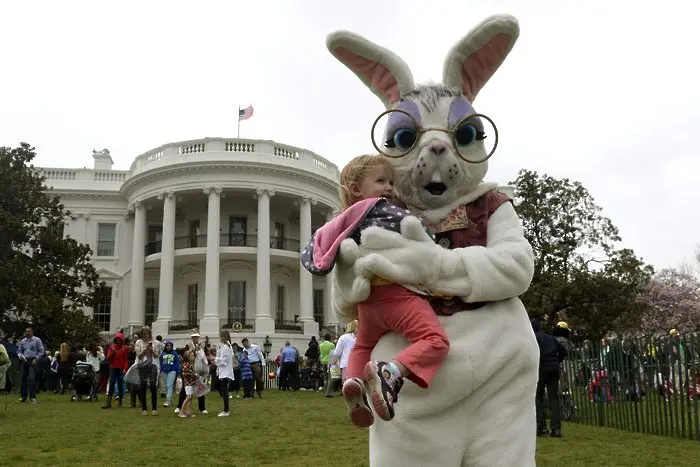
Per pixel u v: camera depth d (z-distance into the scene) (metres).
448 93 2.75
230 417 12.14
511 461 2.36
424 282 2.41
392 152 2.70
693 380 8.76
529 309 31.42
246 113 38.97
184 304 36.94
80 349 21.20
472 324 2.41
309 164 36.88
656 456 7.29
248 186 34.75
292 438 8.98
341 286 2.47
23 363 16.61
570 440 8.76
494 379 2.40
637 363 9.98
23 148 30.06
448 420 2.38
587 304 32.38
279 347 32.50
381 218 2.43
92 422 11.33
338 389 19.53
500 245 2.51
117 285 38.28
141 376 12.85
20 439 8.98
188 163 34.53
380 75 2.89
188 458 7.27
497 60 2.85
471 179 2.65
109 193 39.28
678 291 48.09
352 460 7.02
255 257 35.69
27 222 29.64
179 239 37.75
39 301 27.09
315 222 40.38
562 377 12.21
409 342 2.41
